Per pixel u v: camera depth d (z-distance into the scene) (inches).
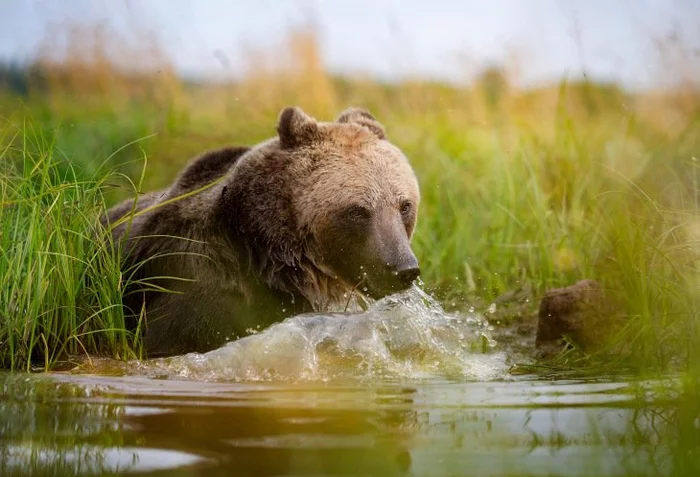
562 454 211.5
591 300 418.9
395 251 396.2
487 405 270.1
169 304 415.5
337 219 410.0
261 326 410.6
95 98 909.8
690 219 417.4
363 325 379.6
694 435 229.6
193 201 431.8
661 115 682.8
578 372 352.2
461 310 510.6
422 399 279.9
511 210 596.4
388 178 419.2
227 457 209.2
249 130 855.7
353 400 277.9
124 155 770.8
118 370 350.0
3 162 445.1
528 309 501.0
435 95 890.7
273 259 413.4
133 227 447.2
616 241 442.0
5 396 287.6
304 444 220.8
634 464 203.0
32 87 861.8
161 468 200.8
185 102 924.6
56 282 388.2
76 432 235.6
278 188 418.6
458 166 706.8
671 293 391.2
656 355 363.3
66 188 417.7
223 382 319.0
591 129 723.4
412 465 201.5
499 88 824.9
